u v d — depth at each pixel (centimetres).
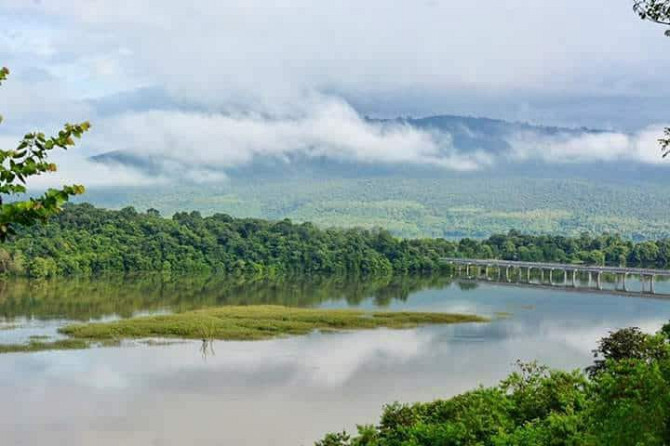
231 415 5134
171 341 7944
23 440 4544
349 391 5850
